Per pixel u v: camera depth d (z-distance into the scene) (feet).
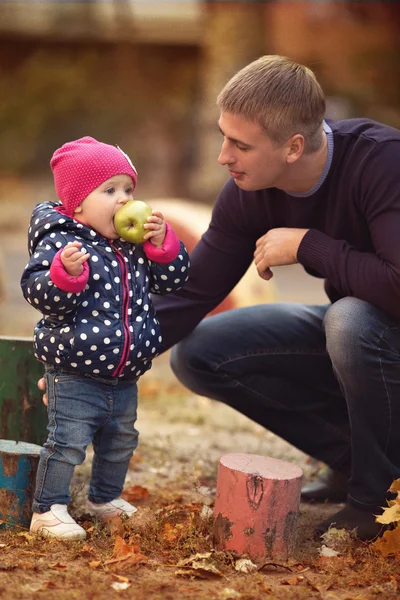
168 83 99.45
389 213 13.80
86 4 94.68
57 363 13.26
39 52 101.40
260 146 13.75
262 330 16.28
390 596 12.12
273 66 13.79
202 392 16.88
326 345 15.03
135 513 14.32
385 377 14.01
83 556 12.98
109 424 14.26
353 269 14.03
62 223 13.20
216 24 69.15
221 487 13.50
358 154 14.20
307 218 14.90
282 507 13.20
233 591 11.91
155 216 13.66
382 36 69.31
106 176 13.48
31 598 11.31
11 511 14.10
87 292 13.19
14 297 47.09
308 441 16.83
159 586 12.00
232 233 15.85
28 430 15.84
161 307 15.90
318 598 11.95
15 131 111.55
